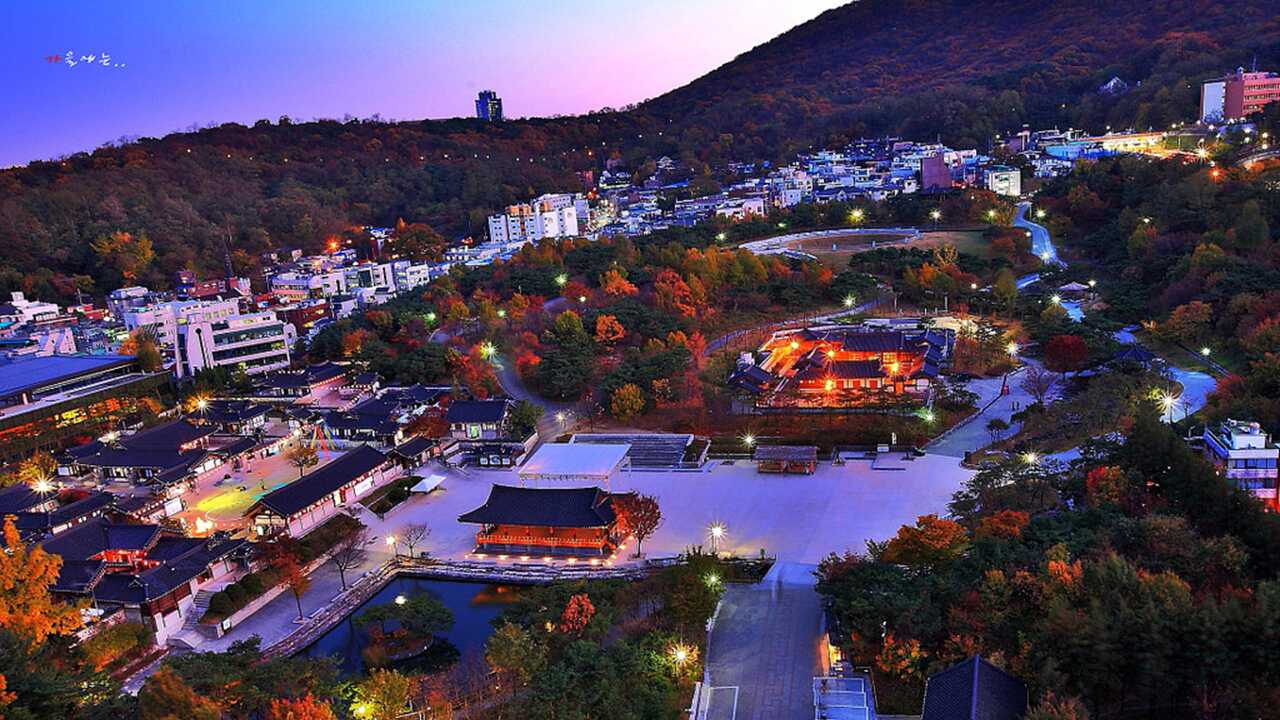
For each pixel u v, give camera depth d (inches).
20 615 2972.4
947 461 4690.0
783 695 2827.3
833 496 4399.6
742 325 7199.8
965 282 7529.5
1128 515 3280.0
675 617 3174.2
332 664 2915.8
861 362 5797.2
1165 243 7116.1
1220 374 5152.6
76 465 5521.7
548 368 6166.3
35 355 7696.9
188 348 7470.5
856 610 2901.1
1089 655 2380.7
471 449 5462.6
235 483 5226.4
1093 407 4645.7
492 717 2726.4
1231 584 2731.3
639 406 5565.9
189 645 3499.0
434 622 3344.0
